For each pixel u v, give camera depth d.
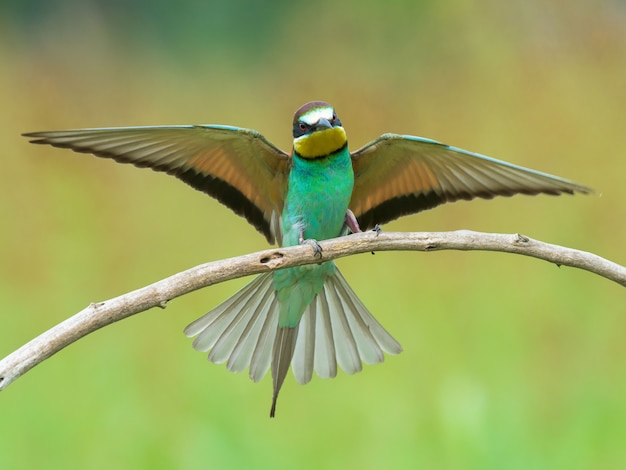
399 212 7.85
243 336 7.59
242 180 7.73
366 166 7.68
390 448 9.34
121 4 25.25
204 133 7.17
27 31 24.20
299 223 7.80
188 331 7.52
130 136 7.07
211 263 6.15
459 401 8.85
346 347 7.67
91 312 5.76
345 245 6.49
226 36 25.80
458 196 7.57
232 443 9.27
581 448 9.35
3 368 5.51
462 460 8.68
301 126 7.62
